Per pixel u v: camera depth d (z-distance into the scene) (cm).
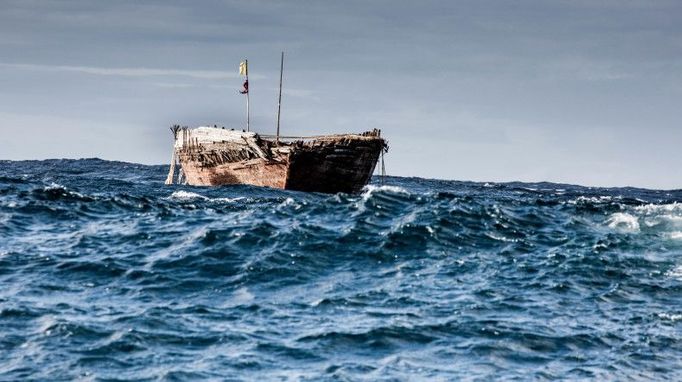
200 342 4191
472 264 5938
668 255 6328
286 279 5419
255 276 5425
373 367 3975
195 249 6000
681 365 4153
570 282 5541
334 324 4531
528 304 5053
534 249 6431
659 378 3981
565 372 4019
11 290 4934
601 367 4094
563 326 4666
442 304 4981
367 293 5175
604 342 4444
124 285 5153
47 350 3984
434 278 5566
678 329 4681
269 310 4762
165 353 4025
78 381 3672
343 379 3800
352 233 6538
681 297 5331
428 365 4028
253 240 6241
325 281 5431
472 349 4253
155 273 5403
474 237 6656
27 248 5972
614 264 5991
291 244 6153
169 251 5966
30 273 5322
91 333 4216
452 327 4553
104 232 6612
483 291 5288
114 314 4550
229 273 5478
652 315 4925
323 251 6078
